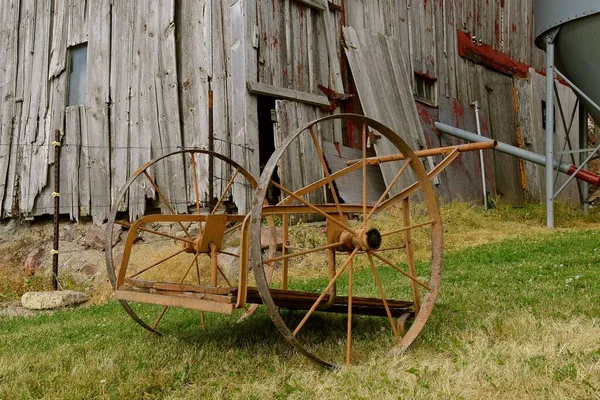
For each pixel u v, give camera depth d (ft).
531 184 52.11
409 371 11.37
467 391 10.31
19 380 11.82
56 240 29.27
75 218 34.83
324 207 14.12
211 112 29.89
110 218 15.55
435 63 44.65
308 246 29.40
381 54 39.09
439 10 46.09
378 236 13.37
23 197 36.86
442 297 18.54
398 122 38.37
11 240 37.01
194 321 18.21
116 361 13.23
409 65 41.96
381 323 16.42
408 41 42.47
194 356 13.38
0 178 37.86
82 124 35.04
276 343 14.52
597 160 68.39
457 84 46.80
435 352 13.04
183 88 32.48
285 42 33.55
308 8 35.45
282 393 10.89
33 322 20.89
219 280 26.63
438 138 43.09
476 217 38.52
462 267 25.09
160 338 15.74
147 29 33.45
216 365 12.80
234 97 31.09
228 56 31.53
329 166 34.55
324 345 14.16
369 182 36.83
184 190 31.81
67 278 30.78
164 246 31.91
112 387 11.43
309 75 34.81
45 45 37.01
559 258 24.85
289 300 13.71
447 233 34.78
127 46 34.06
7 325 20.53
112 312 21.42
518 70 54.70
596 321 14.17
